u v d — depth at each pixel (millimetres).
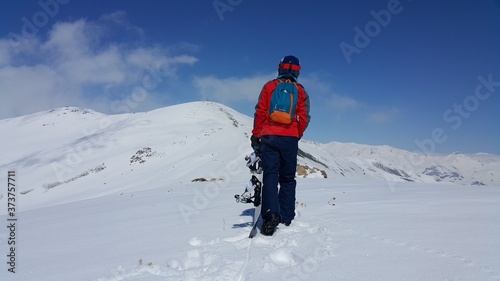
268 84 4309
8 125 124000
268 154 4109
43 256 3734
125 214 6676
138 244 3910
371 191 7855
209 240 3777
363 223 4086
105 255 3531
